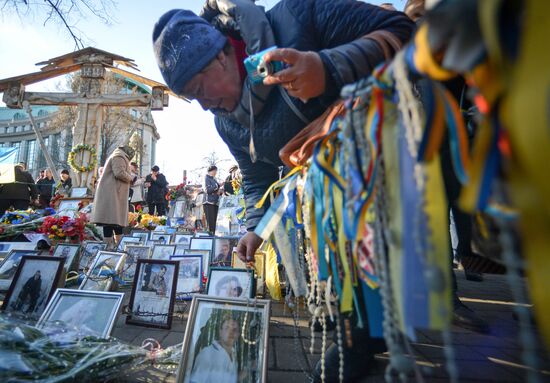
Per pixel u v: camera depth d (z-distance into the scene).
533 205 0.32
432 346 1.71
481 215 0.59
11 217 4.58
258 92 1.15
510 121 0.31
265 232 0.99
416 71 0.45
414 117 0.47
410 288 0.47
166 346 1.67
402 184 0.51
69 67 10.10
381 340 1.13
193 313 1.34
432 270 0.44
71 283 2.64
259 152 1.36
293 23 1.15
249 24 1.13
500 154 0.35
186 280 2.69
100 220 4.47
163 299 2.01
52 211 5.14
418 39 0.42
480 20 0.34
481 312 2.37
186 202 12.09
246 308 1.34
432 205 0.46
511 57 0.31
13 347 1.14
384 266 0.56
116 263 2.74
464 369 1.43
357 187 0.61
